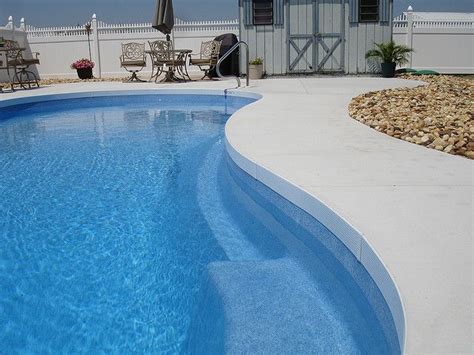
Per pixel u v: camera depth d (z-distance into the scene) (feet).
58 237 12.58
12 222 13.62
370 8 44.21
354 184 11.57
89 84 41.65
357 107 23.77
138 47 45.44
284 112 23.43
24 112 32.30
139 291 9.83
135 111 33.17
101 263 11.10
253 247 11.62
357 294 8.75
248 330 7.94
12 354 7.96
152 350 7.96
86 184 17.02
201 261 11.05
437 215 9.47
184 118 30.09
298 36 44.83
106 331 8.50
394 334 6.79
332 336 7.74
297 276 9.89
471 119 18.84
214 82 40.63
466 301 6.43
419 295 6.59
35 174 18.30
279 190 12.42
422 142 15.89
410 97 26.37
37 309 9.26
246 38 45.16
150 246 11.94
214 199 15.20
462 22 52.42
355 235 8.80
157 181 17.20
